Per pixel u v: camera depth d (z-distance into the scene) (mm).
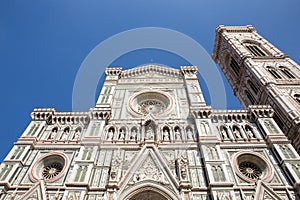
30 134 35219
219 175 28000
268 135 33656
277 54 58094
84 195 26188
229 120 38000
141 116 39156
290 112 39344
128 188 27516
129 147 33094
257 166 31219
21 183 28875
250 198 26422
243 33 71625
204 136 33344
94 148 32375
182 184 27047
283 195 26547
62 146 33719
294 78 49188
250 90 54594
